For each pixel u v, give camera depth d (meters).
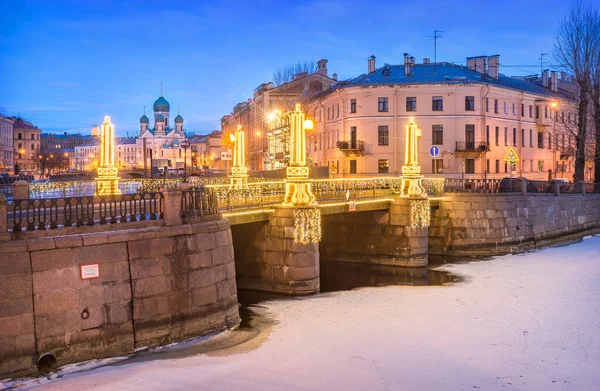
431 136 52.91
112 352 13.43
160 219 14.79
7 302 11.96
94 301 13.16
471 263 29.84
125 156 175.62
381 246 29.92
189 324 15.04
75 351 12.84
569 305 20.33
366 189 28.70
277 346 15.57
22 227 12.49
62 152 190.88
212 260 15.74
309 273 22.20
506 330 17.41
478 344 16.06
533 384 13.24
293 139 22.27
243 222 20.92
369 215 30.31
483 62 59.38
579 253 31.98
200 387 12.23
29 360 12.17
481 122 53.28
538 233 34.91
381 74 55.72
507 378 13.56
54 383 11.86
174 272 14.71
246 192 21.39
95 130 21.77
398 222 29.34
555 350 15.59
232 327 16.38
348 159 54.53
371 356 14.94
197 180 34.28
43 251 12.48
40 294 12.38
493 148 55.06
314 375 13.42
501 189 34.41
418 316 19.03
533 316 18.97
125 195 14.05
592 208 41.00
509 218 33.19
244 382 12.73
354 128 53.72
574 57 44.31
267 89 72.94
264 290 22.61
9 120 119.56
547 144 62.66
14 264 12.09
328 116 59.47
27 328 12.18
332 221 31.55
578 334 16.98
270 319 18.62
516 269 27.56
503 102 56.56
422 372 13.84
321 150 61.72
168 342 14.53
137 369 12.80
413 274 27.20
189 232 15.10
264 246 22.70
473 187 34.28
